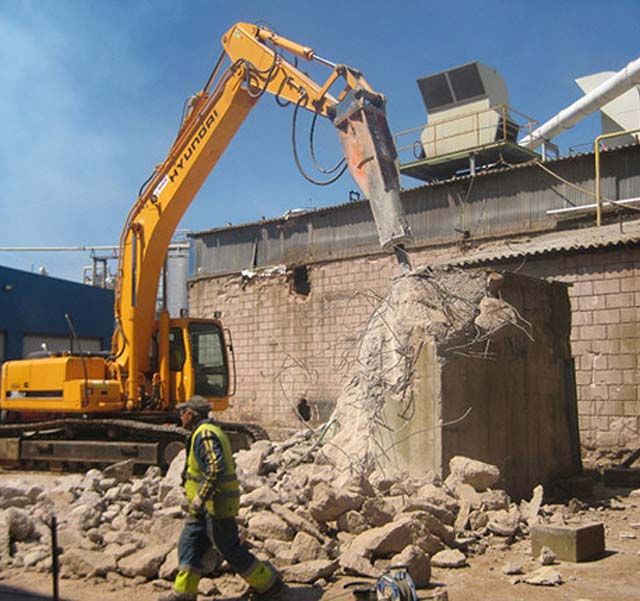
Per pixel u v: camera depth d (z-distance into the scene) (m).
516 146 23.02
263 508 7.54
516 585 6.32
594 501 10.34
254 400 24.69
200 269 27.45
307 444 10.58
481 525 7.93
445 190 21.03
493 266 16.33
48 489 9.64
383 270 21.75
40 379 14.54
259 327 24.91
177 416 14.27
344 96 10.64
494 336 9.91
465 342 9.42
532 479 10.38
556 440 11.12
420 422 9.07
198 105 13.89
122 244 14.45
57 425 14.67
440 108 24.88
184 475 5.93
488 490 8.61
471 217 20.48
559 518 8.70
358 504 7.45
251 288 25.34
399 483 8.41
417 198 21.55
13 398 14.91
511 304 10.59
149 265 14.12
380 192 10.08
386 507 7.39
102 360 14.55
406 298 9.74
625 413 14.37
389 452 9.25
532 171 19.59
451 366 9.16
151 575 6.62
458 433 9.09
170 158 13.88
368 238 22.64
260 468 9.39
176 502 8.07
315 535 7.02
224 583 6.39
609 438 14.48
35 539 7.79
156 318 14.62
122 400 14.11
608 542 7.93
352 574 6.52
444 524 7.54
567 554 7.09
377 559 6.74
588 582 6.41
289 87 11.98
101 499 8.59
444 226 20.97
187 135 13.65
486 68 23.89
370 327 10.23
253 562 5.81
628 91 25.22
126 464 11.98
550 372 11.22
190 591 5.70
